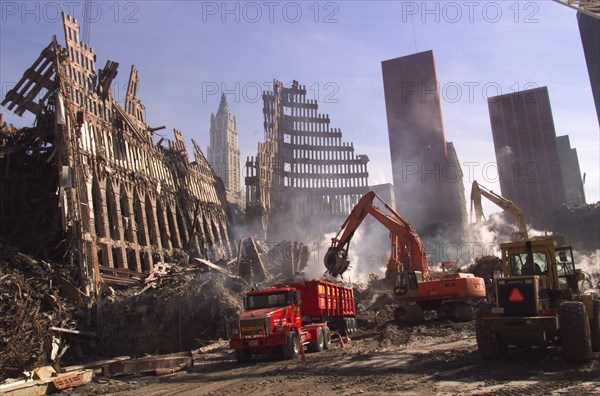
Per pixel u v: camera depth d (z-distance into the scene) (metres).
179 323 27.64
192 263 44.12
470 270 38.31
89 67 36.81
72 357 23.98
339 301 25.81
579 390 9.66
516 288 13.19
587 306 14.17
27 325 21.36
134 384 15.73
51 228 31.50
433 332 23.48
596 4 34.62
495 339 13.61
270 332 18.22
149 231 41.03
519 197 133.62
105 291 28.86
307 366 15.83
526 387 10.22
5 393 13.73
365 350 19.23
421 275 29.05
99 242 31.97
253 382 13.69
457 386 10.85
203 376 16.03
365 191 74.62
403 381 11.89
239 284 32.81
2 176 33.41
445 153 101.12
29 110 33.69
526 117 137.12
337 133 77.06
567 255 14.65
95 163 34.09
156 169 44.69
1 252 26.33
